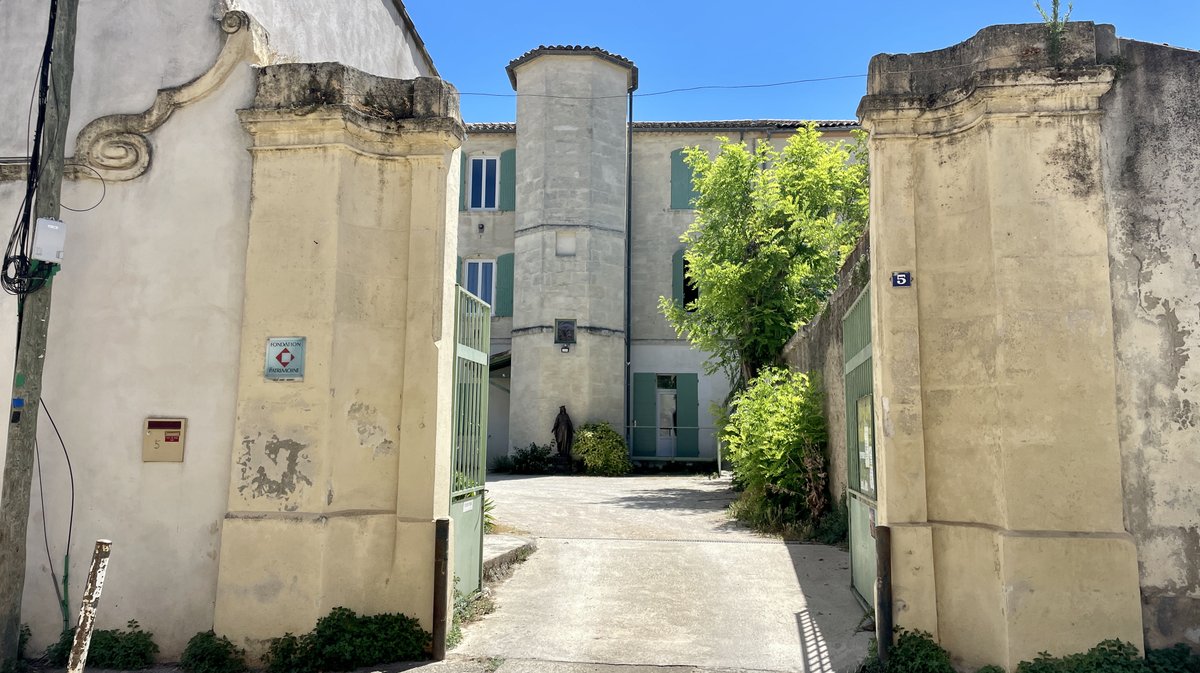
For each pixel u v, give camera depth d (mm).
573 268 22984
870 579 7023
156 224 6586
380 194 6629
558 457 22078
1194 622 5340
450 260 6859
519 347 23250
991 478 5672
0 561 5730
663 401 24484
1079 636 5332
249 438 6219
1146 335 5578
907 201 6039
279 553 6070
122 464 6410
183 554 6281
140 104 6746
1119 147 5730
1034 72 5715
